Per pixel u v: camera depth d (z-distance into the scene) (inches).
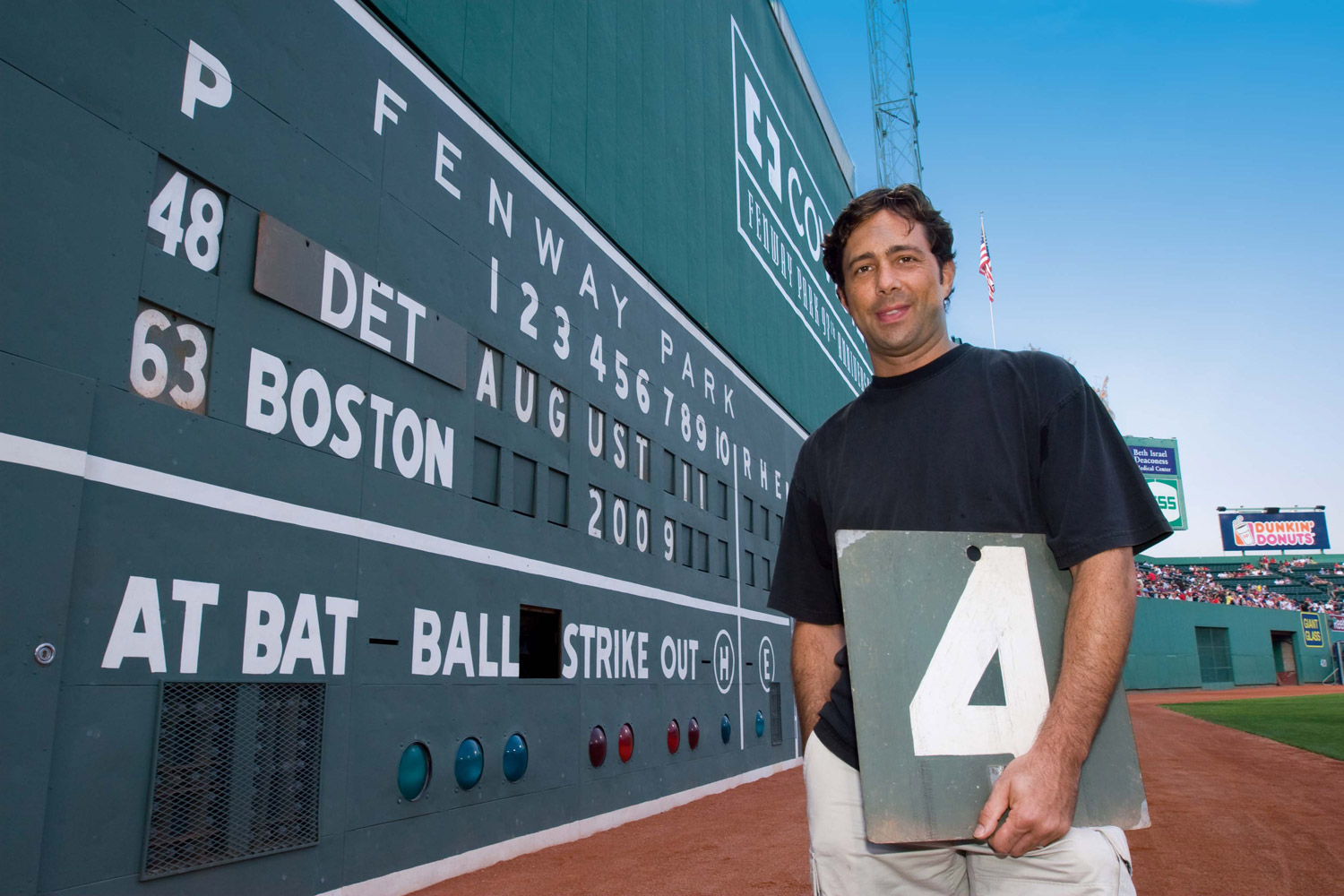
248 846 150.9
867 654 51.4
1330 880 211.6
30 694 120.3
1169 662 1519.4
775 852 240.7
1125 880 49.4
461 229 231.5
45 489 125.0
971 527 55.9
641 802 303.6
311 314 176.9
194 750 143.5
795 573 71.6
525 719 237.9
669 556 350.6
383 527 191.2
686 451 378.9
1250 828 279.7
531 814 238.1
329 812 168.6
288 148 176.9
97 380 134.8
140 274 143.6
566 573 267.3
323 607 172.7
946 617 51.9
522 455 249.1
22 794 118.0
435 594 205.5
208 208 158.6
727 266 461.4
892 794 49.3
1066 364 57.7
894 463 59.9
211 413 153.7
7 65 127.3
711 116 462.9
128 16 146.1
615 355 318.7
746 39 550.0
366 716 180.7
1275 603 1975.9
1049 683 51.4
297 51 182.1
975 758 50.0
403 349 203.0
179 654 142.6
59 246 131.5
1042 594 52.8
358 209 194.9
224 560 152.7
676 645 345.7
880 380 63.7
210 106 160.1
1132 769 50.1
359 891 174.4
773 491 505.0
